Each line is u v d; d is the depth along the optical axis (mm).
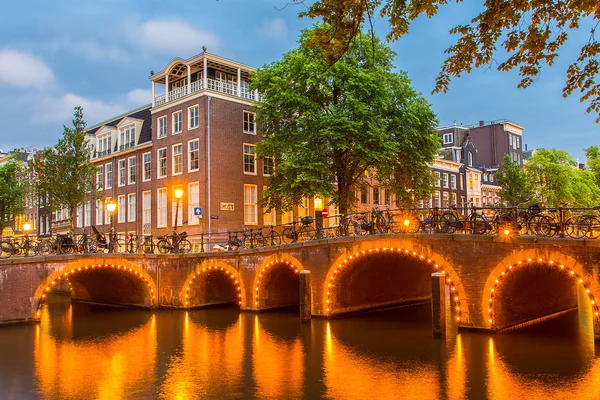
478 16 8219
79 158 31938
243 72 37625
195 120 35312
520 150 69750
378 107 28375
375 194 44844
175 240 28547
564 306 24500
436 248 19219
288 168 28094
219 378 14234
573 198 44812
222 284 29453
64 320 25156
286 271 26844
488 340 17453
